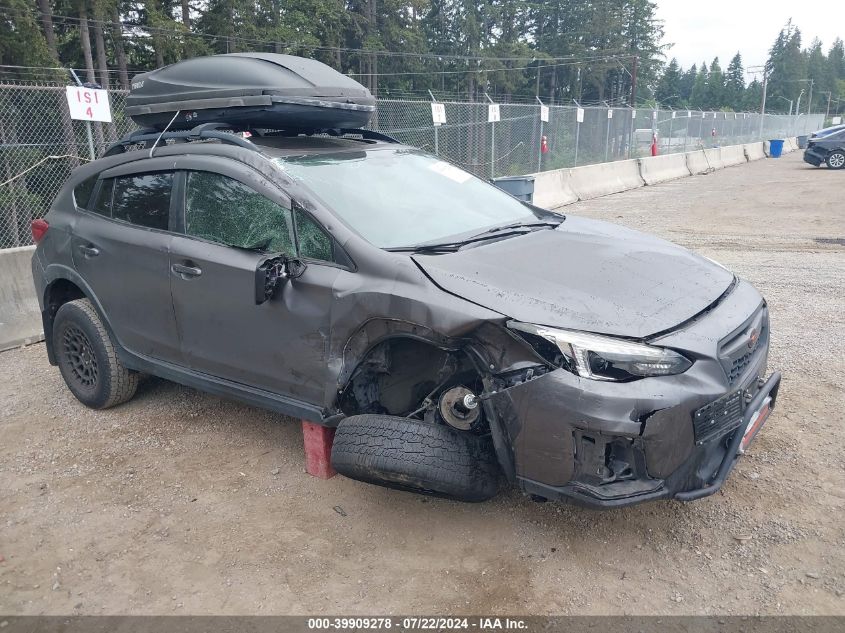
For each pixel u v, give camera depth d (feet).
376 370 10.83
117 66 126.82
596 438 8.87
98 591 9.96
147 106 14.25
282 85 12.76
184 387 17.28
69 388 16.48
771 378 11.20
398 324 10.11
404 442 9.87
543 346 9.25
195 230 12.88
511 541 10.68
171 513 11.83
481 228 12.57
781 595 9.30
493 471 10.14
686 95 509.76
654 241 13.26
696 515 11.11
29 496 12.53
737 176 81.46
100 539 11.18
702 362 9.33
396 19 183.11
